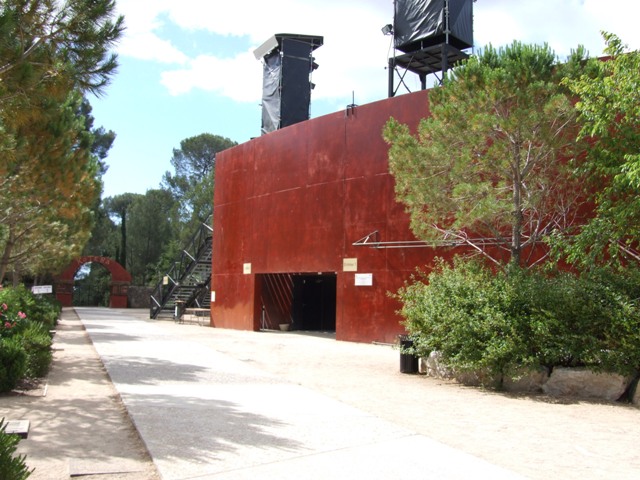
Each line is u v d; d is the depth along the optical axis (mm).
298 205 19953
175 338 18266
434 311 10305
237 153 23656
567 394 8891
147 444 5504
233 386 9148
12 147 9742
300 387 9234
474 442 6020
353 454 5355
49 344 10031
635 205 8820
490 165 10250
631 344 8617
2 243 18266
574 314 9148
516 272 10133
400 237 16688
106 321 28016
